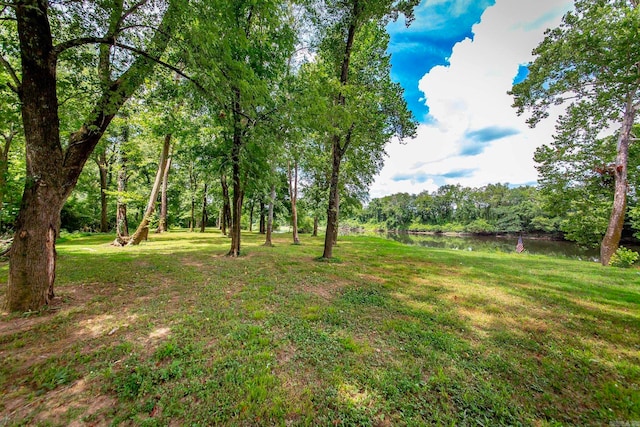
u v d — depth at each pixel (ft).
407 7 27.25
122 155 50.29
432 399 7.70
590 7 36.42
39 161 13.53
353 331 12.05
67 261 27.25
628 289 21.25
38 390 7.48
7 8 13.44
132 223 91.81
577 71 38.34
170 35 15.14
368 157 40.24
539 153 47.50
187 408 6.92
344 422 6.68
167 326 11.87
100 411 6.75
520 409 7.45
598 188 43.55
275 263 28.94
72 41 13.67
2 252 28.27
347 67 30.07
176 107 35.06
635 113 37.29
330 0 27.91
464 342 11.41
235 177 32.89
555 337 12.22
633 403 7.73
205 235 70.49
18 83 13.39
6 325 11.67
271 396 7.48
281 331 11.64
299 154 27.91
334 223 33.04
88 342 10.33
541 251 77.00
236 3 22.16
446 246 94.63
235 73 17.19
